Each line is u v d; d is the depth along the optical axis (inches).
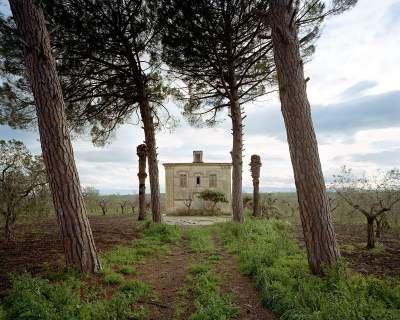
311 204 240.5
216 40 528.1
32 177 431.2
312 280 207.9
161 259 323.0
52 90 251.8
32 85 252.7
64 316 158.6
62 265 256.4
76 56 477.4
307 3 438.6
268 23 290.8
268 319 174.2
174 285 236.8
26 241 406.3
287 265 258.4
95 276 240.2
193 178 1099.3
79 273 235.8
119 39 509.4
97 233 489.7
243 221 585.3
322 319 148.4
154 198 578.6
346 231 537.3
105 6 469.7
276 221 581.3
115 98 557.9
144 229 502.3
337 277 206.4
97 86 514.0
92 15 464.1
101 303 180.9
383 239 447.5
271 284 208.1
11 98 431.8
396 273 252.1
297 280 210.2
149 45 538.6
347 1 426.3
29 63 252.2
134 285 222.2
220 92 600.1
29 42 249.8
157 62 550.6
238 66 572.4
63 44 439.2
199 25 503.2
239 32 534.0
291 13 264.8
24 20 250.2
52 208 474.6
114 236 455.8
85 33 459.2
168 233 466.6
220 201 1049.5
